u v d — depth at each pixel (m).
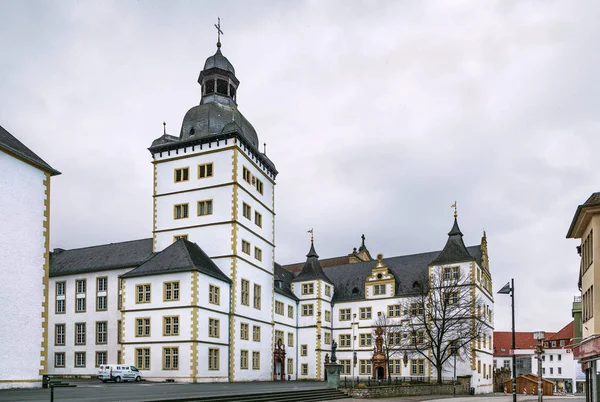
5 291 32.06
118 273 59.97
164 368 48.50
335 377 44.09
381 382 59.09
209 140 58.59
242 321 56.12
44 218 35.38
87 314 60.94
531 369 120.25
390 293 73.25
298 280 76.50
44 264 34.88
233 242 55.72
